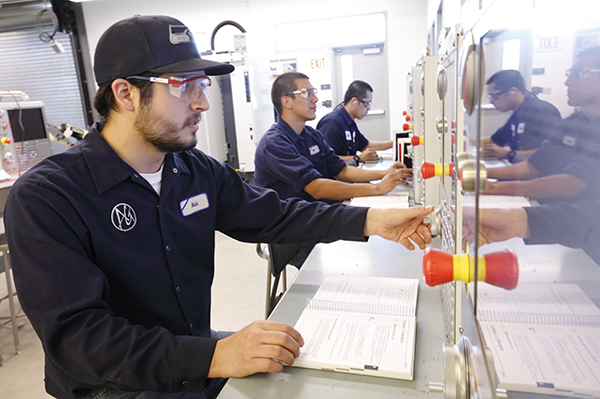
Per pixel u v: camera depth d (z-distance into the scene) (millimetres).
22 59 6281
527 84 226
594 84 195
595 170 199
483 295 316
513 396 243
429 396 595
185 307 933
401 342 703
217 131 4926
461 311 502
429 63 1134
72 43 6160
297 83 2043
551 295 219
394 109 5688
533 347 235
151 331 695
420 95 1649
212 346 665
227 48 5898
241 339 662
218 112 4953
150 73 789
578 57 192
